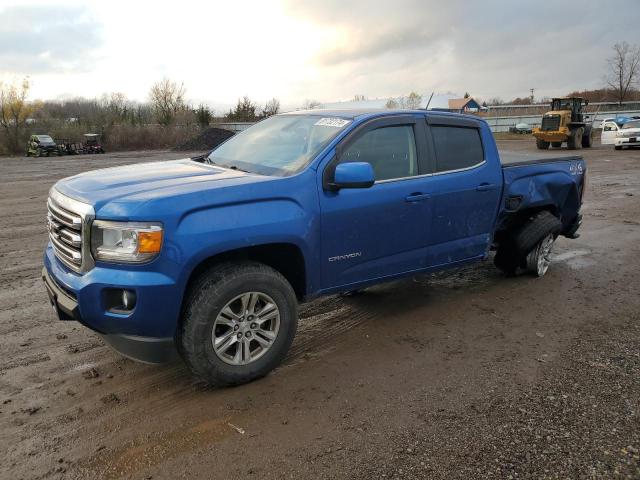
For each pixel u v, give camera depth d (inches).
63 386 144.3
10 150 1688.0
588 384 145.0
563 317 196.4
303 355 164.7
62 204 138.5
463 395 140.3
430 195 180.5
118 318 125.9
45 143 1528.1
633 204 438.0
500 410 132.6
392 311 202.1
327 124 171.3
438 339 176.9
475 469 110.3
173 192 130.9
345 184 150.3
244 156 176.9
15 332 180.1
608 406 133.5
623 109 2236.7
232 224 134.0
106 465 111.8
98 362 158.7
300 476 108.5
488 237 209.6
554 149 1128.2
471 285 233.1
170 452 116.2
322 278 158.6
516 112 2534.5
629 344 171.5
